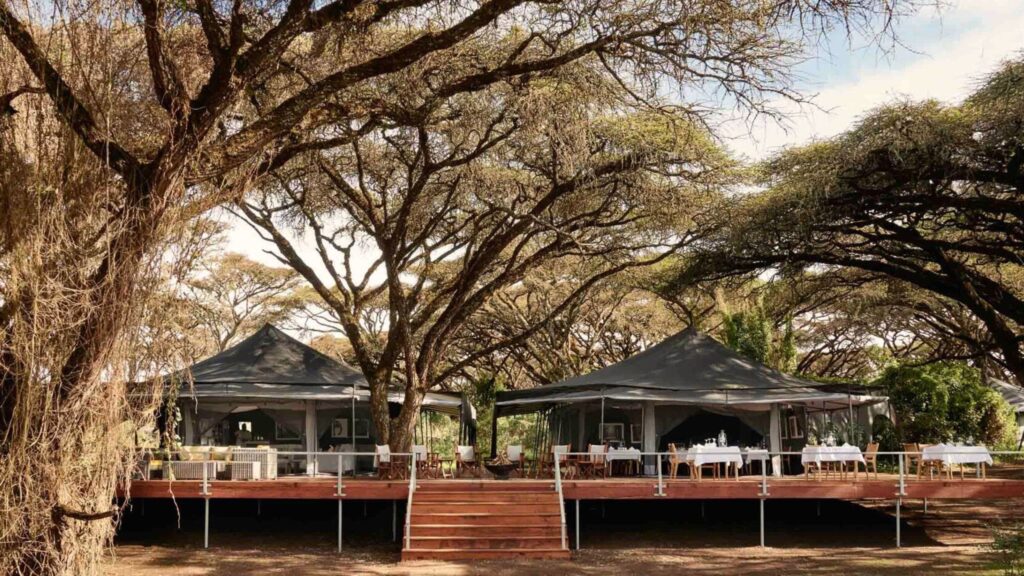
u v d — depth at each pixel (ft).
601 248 87.40
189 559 60.59
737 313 104.83
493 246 76.07
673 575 55.01
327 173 74.69
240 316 128.77
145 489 65.21
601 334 131.34
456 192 81.56
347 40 50.11
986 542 64.44
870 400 79.92
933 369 107.14
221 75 36.32
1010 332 72.64
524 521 62.95
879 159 66.54
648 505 78.74
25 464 31.35
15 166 31.63
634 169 71.31
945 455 66.95
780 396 73.56
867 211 72.54
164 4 34.65
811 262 79.25
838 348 137.18
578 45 55.11
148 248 33.17
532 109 59.00
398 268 79.41
